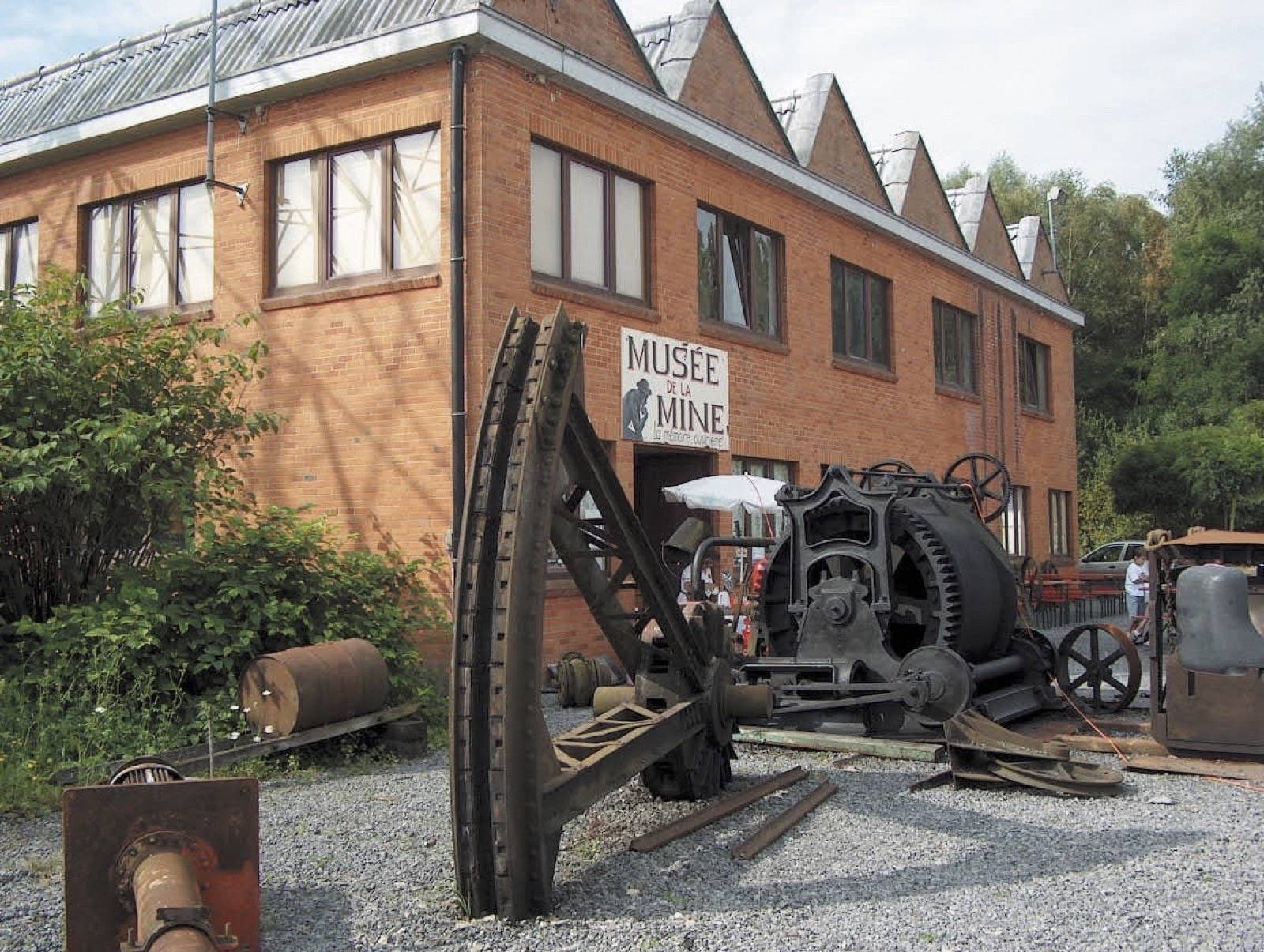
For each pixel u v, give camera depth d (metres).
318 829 6.17
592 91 12.84
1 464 7.94
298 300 12.51
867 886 5.02
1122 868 5.28
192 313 13.33
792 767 7.69
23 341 8.41
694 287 14.58
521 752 4.57
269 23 13.94
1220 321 41.00
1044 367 26.72
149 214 14.12
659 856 5.53
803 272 17.00
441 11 11.95
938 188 21.59
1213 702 7.66
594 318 12.95
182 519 9.22
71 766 6.98
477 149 11.60
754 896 4.91
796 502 9.05
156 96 13.42
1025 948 4.23
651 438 13.67
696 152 14.76
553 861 4.82
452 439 11.47
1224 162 47.22
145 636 7.84
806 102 18.03
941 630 8.56
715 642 6.83
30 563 8.77
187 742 7.74
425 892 5.00
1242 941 4.29
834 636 8.66
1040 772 7.00
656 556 6.04
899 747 8.00
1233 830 6.00
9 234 15.46
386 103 12.12
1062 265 47.47
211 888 3.88
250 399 12.77
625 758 5.44
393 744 8.52
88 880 3.75
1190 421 40.47
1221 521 35.50
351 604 9.58
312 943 4.40
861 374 18.39
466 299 11.55
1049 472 26.09
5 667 8.00
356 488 12.09
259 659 7.98
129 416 8.25
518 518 4.62
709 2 15.34
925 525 8.80
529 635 4.62
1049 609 22.05
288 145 12.77
